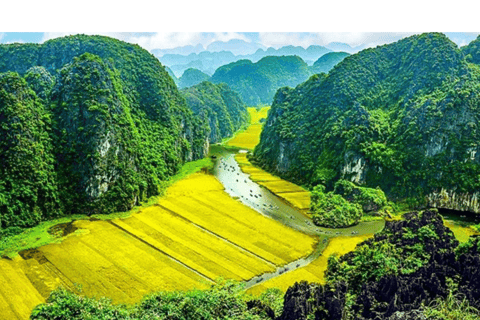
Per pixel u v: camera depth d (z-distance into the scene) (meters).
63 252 86.62
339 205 114.19
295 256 91.44
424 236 67.88
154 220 106.69
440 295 52.44
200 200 124.00
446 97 127.50
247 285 78.56
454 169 120.56
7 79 108.12
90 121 114.00
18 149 101.12
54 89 123.62
